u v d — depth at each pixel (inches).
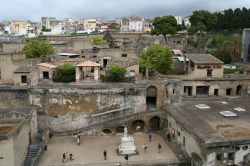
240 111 2107.5
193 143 1814.7
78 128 2433.6
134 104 2479.1
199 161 1716.3
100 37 4719.5
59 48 3878.0
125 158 1908.2
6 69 2849.4
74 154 1998.0
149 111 2396.7
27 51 3253.0
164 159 1897.1
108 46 4357.8
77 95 2404.0
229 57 3693.4
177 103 2352.4
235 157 1678.2
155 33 4758.9
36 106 2405.3
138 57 3334.2
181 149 2017.7
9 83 2615.7
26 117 1974.7
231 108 2183.8
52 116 2416.3
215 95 2815.0
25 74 2454.5
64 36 5349.4
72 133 2345.0
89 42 3998.5
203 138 1665.8
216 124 1871.3
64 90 2390.5
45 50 3309.5
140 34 5364.2
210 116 2020.2
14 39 5275.6
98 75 2709.2
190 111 2137.1
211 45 4229.8
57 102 2405.3
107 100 2442.2
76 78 2682.1
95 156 1967.3
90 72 2851.9
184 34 4916.3
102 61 3287.4
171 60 2977.4
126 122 2373.3
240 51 3676.2
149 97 2583.7
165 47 3029.0
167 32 4670.3
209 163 1656.0
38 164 1830.7
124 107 2472.9
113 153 2017.7
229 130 1775.3
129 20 7775.6
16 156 1641.2
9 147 1579.7
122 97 2456.9
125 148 2003.0
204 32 4889.3
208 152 1644.9
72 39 4616.1
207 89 2822.3
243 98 2490.2
